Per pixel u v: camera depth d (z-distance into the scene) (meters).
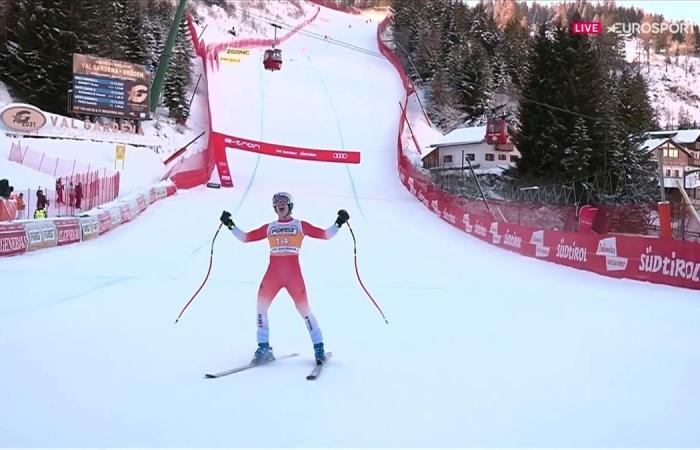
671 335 7.36
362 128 47.78
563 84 33.78
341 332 7.12
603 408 4.56
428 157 44.12
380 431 3.97
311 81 58.41
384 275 12.48
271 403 4.49
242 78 57.09
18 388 4.66
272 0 112.44
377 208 27.39
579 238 14.45
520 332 7.37
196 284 10.35
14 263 12.09
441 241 19.27
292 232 5.64
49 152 27.86
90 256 13.57
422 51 68.31
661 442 3.90
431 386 5.02
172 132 43.38
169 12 60.00
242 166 36.47
